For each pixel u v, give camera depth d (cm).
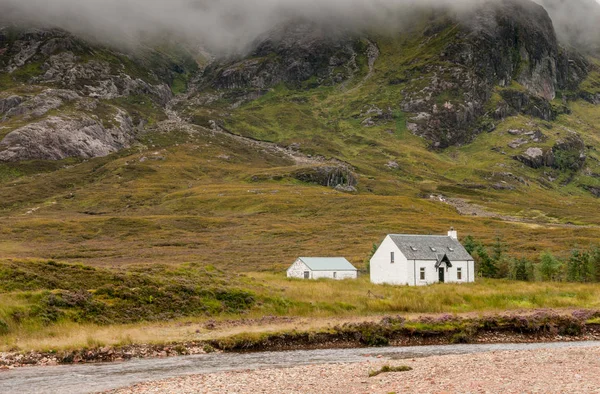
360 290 7288
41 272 5616
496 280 9819
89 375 3322
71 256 14262
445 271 9525
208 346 4303
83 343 4041
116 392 2808
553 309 6075
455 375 3062
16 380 3164
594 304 6500
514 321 5169
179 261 13350
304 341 4612
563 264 11438
